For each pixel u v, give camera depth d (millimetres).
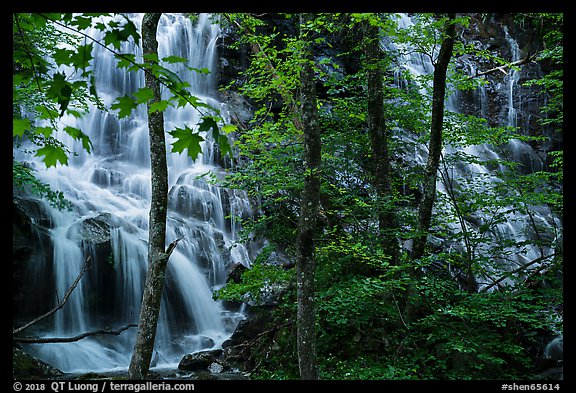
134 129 17641
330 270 8367
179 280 12297
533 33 22062
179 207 14469
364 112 9852
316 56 16984
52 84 2031
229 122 17000
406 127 10438
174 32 20188
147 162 17359
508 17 23328
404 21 17078
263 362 8531
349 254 8133
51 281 10945
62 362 9938
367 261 8109
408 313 8086
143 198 15680
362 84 10102
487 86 21750
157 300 6277
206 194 14820
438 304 8172
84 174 15781
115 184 15836
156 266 6320
